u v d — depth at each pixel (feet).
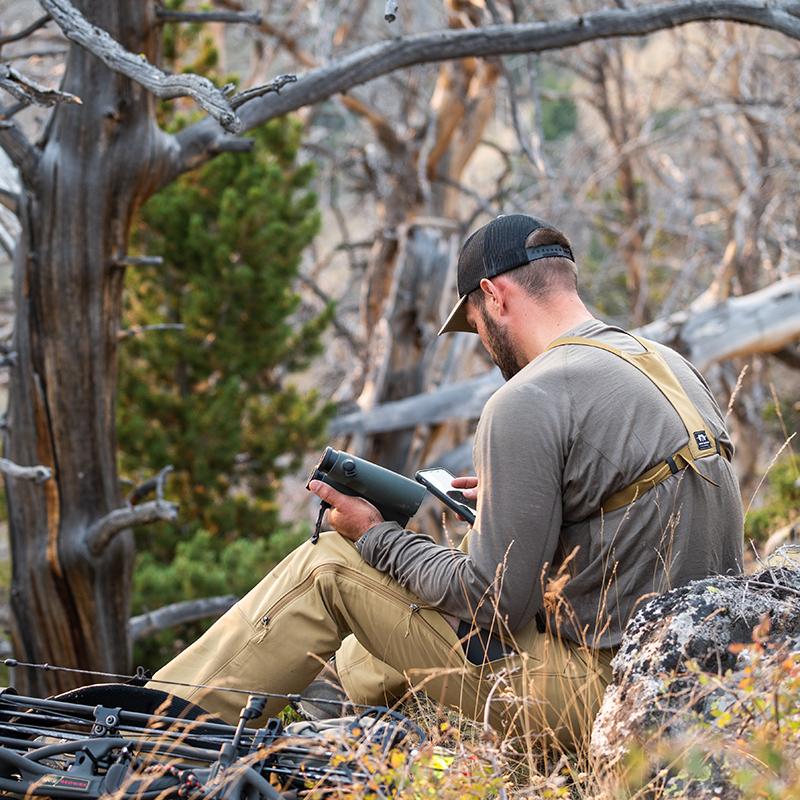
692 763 8.75
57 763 10.22
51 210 25.30
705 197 77.71
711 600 10.02
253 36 70.74
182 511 43.37
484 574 10.85
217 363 44.04
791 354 55.16
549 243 12.14
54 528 27.43
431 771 9.24
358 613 11.91
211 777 9.13
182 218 43.75
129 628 28.91
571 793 10.43
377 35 77.00
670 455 10.82
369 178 67.82
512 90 33.73
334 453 11.94
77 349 26.30
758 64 73.10
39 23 21.34
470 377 57.98
